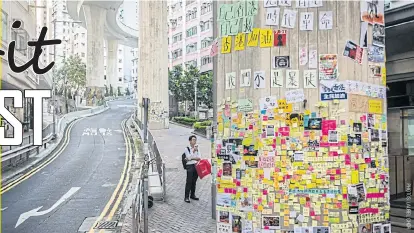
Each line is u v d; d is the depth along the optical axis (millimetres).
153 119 41781
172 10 65188
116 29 86375
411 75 7922
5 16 22922
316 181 6141
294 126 6199
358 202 6215
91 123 44719
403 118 8250
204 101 49000
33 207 11859
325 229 6109
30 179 16312
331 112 6148
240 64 6660
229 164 6812
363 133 6312
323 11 6195
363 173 6293
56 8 100188
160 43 42406
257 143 6383
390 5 8023
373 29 6504
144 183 8312
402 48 7977
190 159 11594
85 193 13664
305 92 6184
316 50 6188
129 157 22250
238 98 6688
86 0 64938
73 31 101750
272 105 6270
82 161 21031
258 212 6332
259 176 6344
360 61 6328
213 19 9328
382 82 6605
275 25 6281
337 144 6141
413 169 8141
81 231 9492
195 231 8688
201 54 58406
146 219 8109
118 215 10836
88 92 69438
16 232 9500
